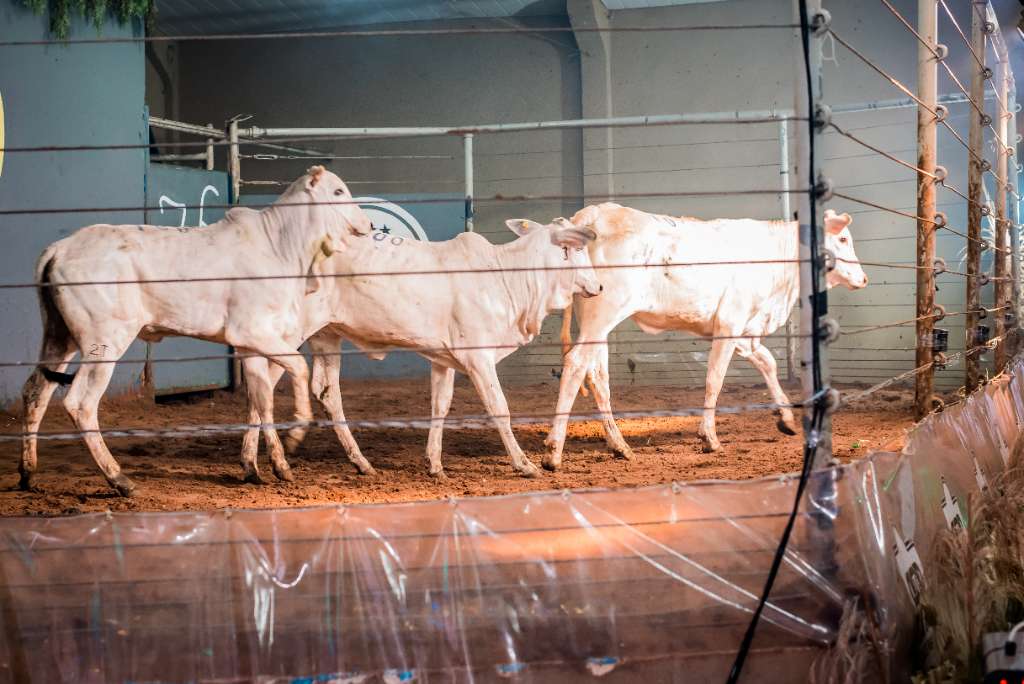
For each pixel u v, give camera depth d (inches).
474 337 284.8
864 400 476.1
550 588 132.1
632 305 316.5
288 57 709.3
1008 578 149.9
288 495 244.2
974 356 335.6
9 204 410.6
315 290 282.2
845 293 615.2
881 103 518.6
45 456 311.6
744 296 335.0
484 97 681.6
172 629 130.3
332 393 295.4
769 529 135.3
